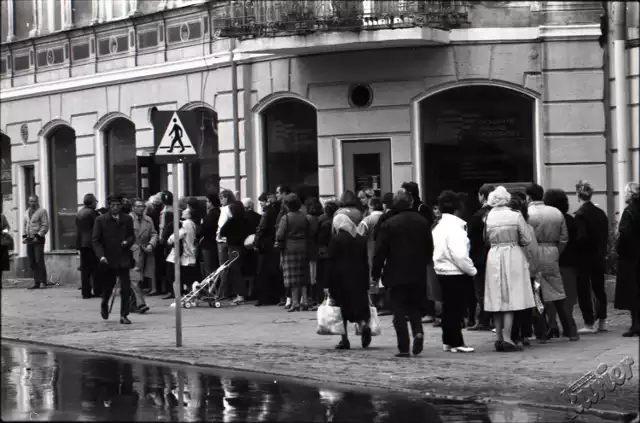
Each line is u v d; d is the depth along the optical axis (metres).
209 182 29.00
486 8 24.83
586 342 16.98
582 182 17.89
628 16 23.75
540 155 24.73
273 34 25.25
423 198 25.28
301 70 26.38
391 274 15.82
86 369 15.12
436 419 11.19
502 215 16.28
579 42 24.64
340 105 25.88
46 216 31.81
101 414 11.34
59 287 31.81
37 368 15.26
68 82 33.16
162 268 27.12
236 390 13.10
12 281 33.53
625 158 23.72
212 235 24.97
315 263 23.25
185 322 21.45
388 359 15.63
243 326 20.45
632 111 23.84
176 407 11.83
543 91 24.69
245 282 25.08
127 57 31.12
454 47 24.98
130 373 14.68
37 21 34.50
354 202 20.70
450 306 16.23
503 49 24.83
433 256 16.30
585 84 24.58
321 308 16.83
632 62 23.77
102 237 21.44
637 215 16.98
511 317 16.20
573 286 17.34
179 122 17.59
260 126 27.50
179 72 29.33
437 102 25.23
